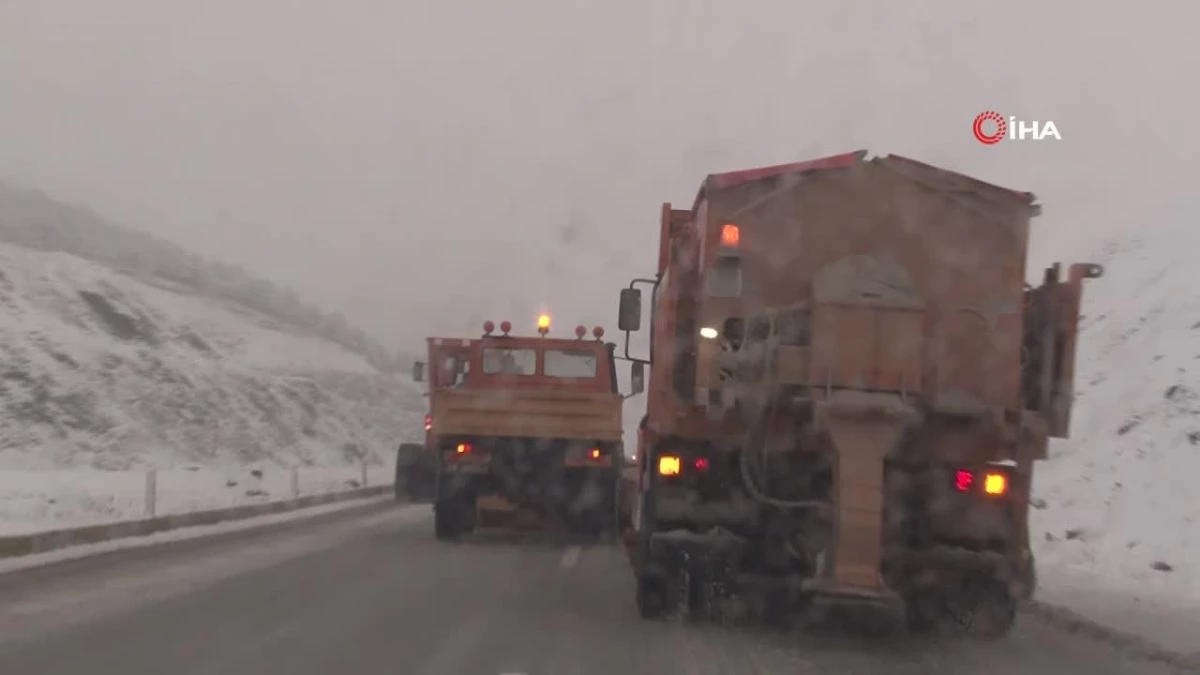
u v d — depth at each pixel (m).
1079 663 10.16
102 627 10.56
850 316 10.33
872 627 11.41
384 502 29.94
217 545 18.25
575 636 10.73
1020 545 10.62
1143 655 10.45
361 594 13.09
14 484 23.67
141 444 40.59
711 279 10.78
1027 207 10.87
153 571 14.75
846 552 9.87
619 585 14.56
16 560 15.34
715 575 11.07
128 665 8.91
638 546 11.88
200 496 25.48
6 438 37.31
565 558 17.72
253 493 27.81
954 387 10.67
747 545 10.82
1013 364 10.70
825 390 10.27
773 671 9.40
